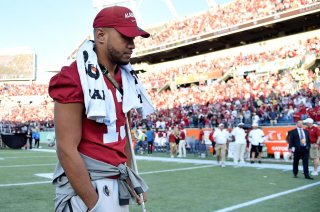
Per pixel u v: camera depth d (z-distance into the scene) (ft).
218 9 126.11
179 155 63.93
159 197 25.61
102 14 5.98
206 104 92.43
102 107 5.59
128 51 6.07
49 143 102.83
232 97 89.40
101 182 5.78
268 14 103.76
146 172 40.93
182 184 31.78
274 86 84.84
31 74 190.90
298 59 91.76
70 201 5.79
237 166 46.52
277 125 56.34
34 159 58.70
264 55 103.91
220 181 33.47
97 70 5.79
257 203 23.27
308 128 38.22
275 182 32.63
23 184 31.53
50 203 23.36
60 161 5.49
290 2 100.07
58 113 5.47
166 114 96.07
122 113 6.32
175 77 124.36
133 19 6.05
